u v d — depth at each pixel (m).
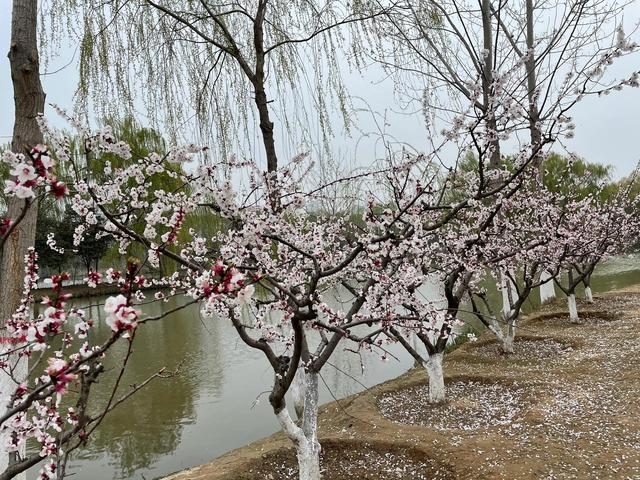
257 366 10.97
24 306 3.09
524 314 12.95
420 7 5.01
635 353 7.62
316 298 3.83
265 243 3.36
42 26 4.31
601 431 4.86
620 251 13.90
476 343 9.77
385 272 4.20
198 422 7.80
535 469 4.17
